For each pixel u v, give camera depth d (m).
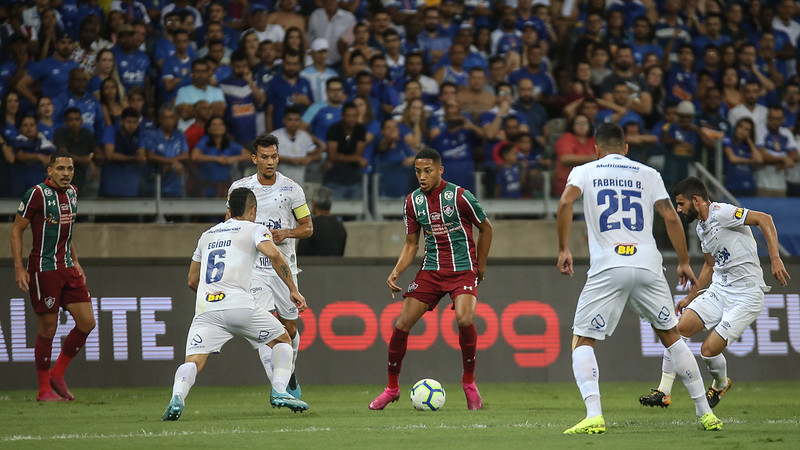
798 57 60.81
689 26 60.22
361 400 33.56
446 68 55.31
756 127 49.78
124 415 27.48
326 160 45.38
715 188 47.00
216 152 46.50
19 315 39.47
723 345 29.41
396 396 29.30
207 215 44.44
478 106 52.16
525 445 19.28
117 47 52.19
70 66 50.66
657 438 20.36
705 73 55.84
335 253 42.56
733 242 29.61
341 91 50.81
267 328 24.97
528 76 54.94
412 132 48.59
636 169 21.72
